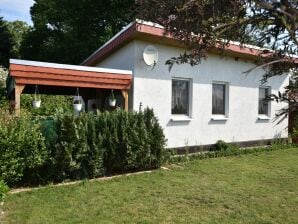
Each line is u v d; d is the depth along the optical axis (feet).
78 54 77.41
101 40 75.92
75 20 81.51
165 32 6.56
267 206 17.83
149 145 26.40
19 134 20.70
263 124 43.11
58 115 23.49
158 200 18.56
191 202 18.34
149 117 27.30
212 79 37.14
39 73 25.98
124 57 32.91
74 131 22.91
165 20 6.35
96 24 81.82
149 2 6.27
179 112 34.94
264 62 7.24
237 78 39.83
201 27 6.20
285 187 21.72
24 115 23.45
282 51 6.93
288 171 26.81
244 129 40.86
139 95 31.32
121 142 25.31
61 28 92.58
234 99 39.68
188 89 35.60
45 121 22.93
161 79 32.83
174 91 34.53
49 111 43.14
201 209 17.22
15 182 21.48
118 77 30.14
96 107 39.40
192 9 5.86
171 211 16.84
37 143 21.68
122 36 31.45
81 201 18.26
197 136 35.91
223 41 7.13
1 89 44.96
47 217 15.81
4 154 20.22
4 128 20.63
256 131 42.29
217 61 37.60
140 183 22.30
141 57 31.42
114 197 19.06
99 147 24.23
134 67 31.04
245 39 6.89
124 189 20.76
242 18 6.15
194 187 21.36
